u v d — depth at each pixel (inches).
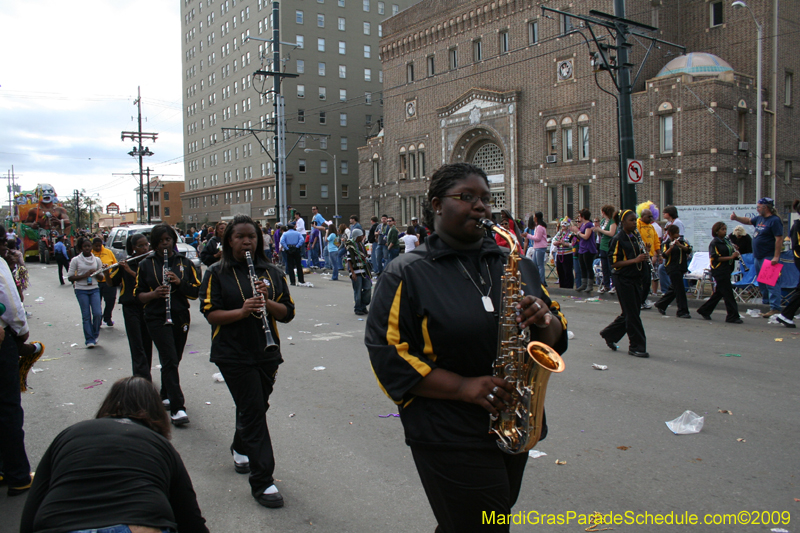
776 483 158.2
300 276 717.9
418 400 90.1
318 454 189.2
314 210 949.8
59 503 83.9
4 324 161.2
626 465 172.2
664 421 207.3
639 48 1084.5
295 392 257.9
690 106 968.9
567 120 1159.6
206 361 323.6
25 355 172.1
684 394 237.5
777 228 412.8
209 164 3225.9
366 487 165.6
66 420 231.3
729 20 1083.3
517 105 1250.0
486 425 88.0
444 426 87.3
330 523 146.5
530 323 87.7
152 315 222.7
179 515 98.7
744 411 215.5
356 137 2714.1
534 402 87.0
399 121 1576.0
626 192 589.0
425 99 1491.1
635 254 299.9
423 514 149.8
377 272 787.4
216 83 3088.1
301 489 165.5
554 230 1205.1
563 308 486.9
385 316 90.2
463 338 87.0
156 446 94.7
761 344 328.2
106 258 416.8
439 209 93.4
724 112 951.0
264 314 156.4
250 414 158.9
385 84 1614.2
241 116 2861.7
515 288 88.8
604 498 153.1
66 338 404.8
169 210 4271.7
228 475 176.7
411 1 2839.6
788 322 379.9
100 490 85.5
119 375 300.5
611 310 473.1
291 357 326.0
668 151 1007.0
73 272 366.0
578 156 1145.4
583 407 224.1
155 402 103.7
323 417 224.1
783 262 416.2
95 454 88.7
